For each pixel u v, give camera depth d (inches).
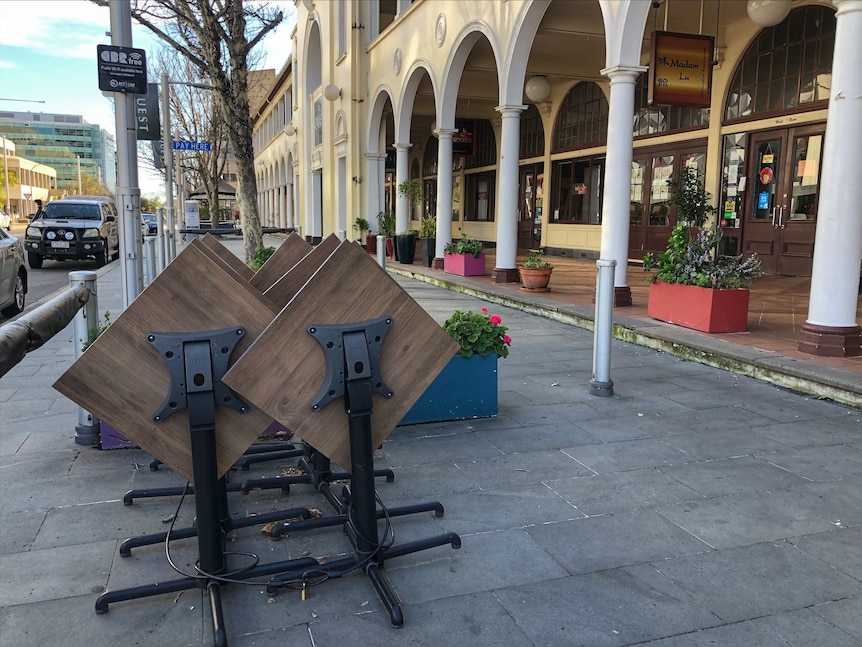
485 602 97.7
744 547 113.7
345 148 791.7
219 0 387.5
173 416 90.4
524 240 748.0
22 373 235.0
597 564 108.3
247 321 91.2
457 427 174.6
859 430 172.6
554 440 165.2
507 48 408.2
